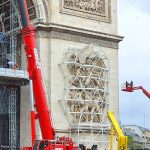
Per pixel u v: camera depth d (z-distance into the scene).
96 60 84.62
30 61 50.38
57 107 79.19
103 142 82.31
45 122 49.81
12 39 83.25
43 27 79.69
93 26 85.88
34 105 50.28
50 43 79.88
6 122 85.69
